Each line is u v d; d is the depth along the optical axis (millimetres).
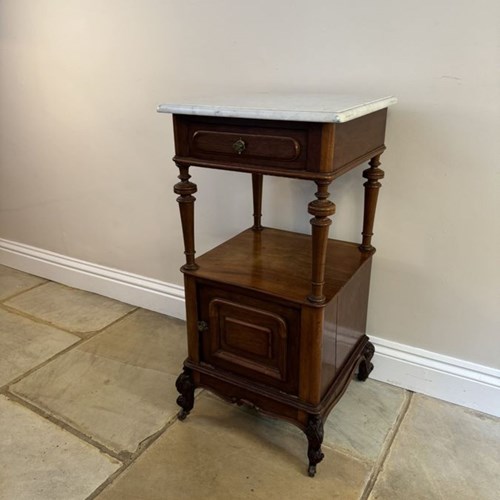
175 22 1699
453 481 1301
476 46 1268
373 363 1701
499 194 1359
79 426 1515
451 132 1366
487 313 1481
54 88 2107
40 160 2322
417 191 1466
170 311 2164
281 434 1481
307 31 1473
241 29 1583
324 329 1248
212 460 1384
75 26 1930
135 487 1295
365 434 1469
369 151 1297
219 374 1441
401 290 1594
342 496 1263
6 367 1808
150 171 1991
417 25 1318
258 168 1139
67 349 1924
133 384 1714
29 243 2592
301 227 1698
